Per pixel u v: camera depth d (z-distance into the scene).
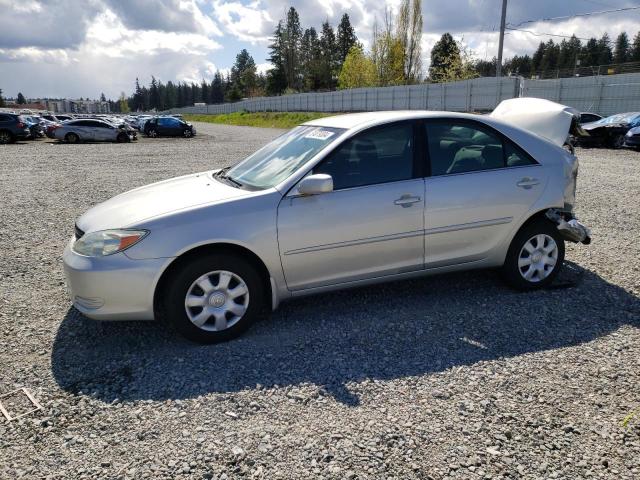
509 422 2.73
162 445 2.57
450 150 4.18
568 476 2.34
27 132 27.42
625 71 31.27
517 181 4.29
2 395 3.03
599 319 4.00
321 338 3.72
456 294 4.51
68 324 4.00
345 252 3.85
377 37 59.91
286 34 98.81
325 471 2.37
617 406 2.87
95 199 9.38
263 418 2.79
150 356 3.49
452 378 3.17
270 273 3.70
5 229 7.04
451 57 46.25
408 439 2.60
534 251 4.49
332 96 58.88
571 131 5.03
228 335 3.66
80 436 2.65
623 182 10.69
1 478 2.34
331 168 3.83
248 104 82.94
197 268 3.52
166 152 20.47
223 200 3.64
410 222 3.98
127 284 3.42
